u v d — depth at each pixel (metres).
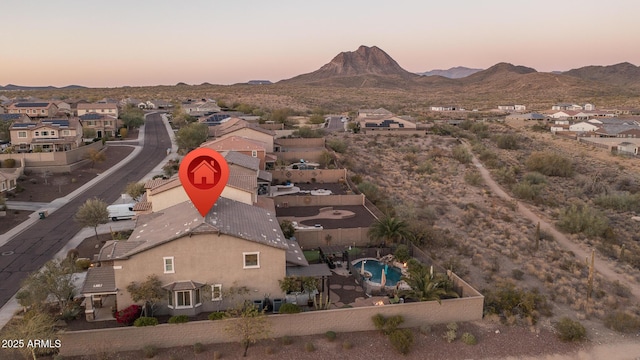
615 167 101.00
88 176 74.75
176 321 29.00
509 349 30.36
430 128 132.62
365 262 43.16
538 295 37.09
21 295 30.55
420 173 88.12
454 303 32.66
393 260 43.19
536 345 30.91
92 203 47.88
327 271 34.56
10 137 92.75
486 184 83.56
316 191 64.88
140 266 30.62
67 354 27.58
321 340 30.23
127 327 28.48
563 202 74.06
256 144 73.56
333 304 34.00
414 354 29.33
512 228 57.31
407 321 31.98
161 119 149.50
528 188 75.06
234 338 29.69
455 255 46.47
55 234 48.22
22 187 65.94
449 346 30.31
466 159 100.75
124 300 30.98
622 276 44.25
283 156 85.44
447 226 56.62
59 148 87.00
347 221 52.75
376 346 29.89
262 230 34.47
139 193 58.03
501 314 34.44
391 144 113.25
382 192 69.25
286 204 58.50
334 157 86.06
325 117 160.62
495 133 142.25
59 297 31.16
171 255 30.78
